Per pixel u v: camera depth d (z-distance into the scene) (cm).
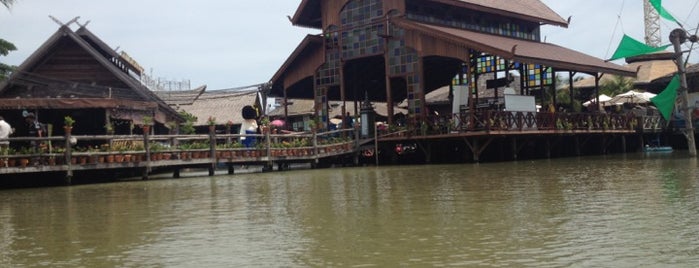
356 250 690
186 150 2016
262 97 3153
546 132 2655
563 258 624
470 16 3012
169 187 1599
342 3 2953
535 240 716
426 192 1262
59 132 2706
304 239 766
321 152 2452
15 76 2638
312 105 5119
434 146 2806
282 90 3312
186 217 998
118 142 2162
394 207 1031
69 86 2678
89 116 2742
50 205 1241
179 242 780
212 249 729
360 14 2897
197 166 2097
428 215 927
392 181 1585
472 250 672
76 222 980
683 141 3619
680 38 2388
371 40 2853
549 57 2636
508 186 1344
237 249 723
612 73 3055
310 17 3155
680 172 1585
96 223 962
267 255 685
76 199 1348
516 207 988
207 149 2064
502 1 3156
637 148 3459
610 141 3222
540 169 1912
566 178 1518
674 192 1126
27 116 2312
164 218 995
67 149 1781
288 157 2311
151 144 1975
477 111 2503
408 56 2727
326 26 3017
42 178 1891
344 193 1295
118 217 1023
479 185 1389
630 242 689
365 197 1202
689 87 3581
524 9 3200
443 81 3438
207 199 1260
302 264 636
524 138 2723
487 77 4212
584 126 2923
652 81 4000
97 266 659
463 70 3177
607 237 720
